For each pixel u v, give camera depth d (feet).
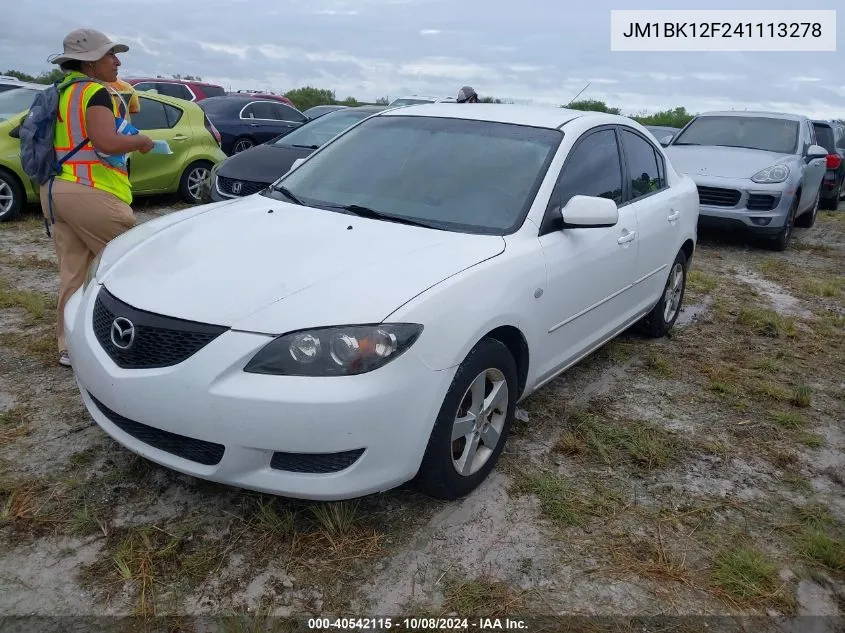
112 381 8.78
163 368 8.48
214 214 11.68
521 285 10.35
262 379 8.16
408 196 11.78
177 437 8.68
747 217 28.60
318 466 8.47
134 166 29.48
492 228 11.00
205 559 8.68
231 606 8.04
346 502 9.71
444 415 9.19
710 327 19.30
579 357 13.29
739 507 10.64
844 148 47.83
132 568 8.45
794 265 28.12
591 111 14.74
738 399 14.51
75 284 13.29
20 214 27.37
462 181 11.87
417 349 8.63
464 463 9.96
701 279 23.86
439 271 9.43
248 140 45.09
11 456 10.47
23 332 15.15
